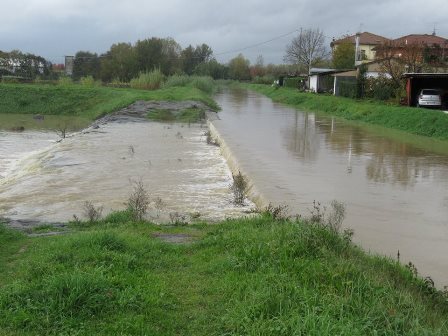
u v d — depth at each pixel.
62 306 4.67
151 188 13.52
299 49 73.56
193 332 4.53
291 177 13.14
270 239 6.67
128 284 5.37
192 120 32.31
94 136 24.48
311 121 29.67
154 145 21.69
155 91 49.00
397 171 14.24
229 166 16.44
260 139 20.97
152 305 4.98
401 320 4.30
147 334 4.40
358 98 37.88
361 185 12.33
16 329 4.40
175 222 9.56
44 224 9.77
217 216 10.61
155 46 68.75
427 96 29.62
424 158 16.55
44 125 33.44
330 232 6.82
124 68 66.25
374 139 21.33
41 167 16.66
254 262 5.99
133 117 32.84
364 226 8.82
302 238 6.41
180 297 5.28
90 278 5.09
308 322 4.19
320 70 57.66
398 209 10.09
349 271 5.40
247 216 10.02
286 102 48.09
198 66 103.81
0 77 56.56
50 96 43.41
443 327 4.41
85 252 6.25
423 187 12.23
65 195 12.86
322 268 5.53
